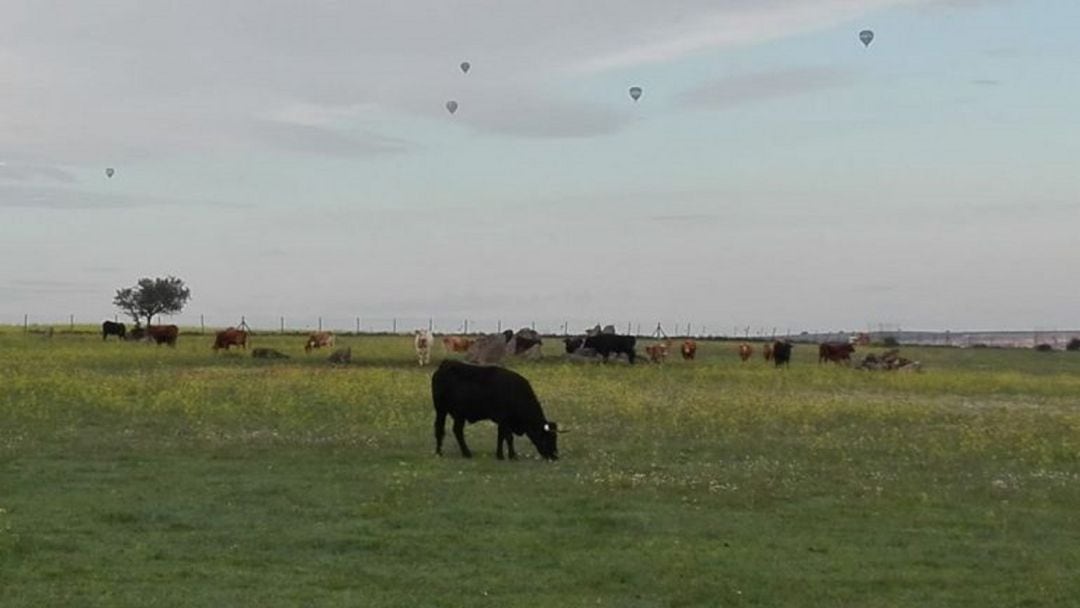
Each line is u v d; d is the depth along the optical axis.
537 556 14.49
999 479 21.30
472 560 14.24
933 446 26.08
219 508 17.09
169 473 20.20
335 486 18.97
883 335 111.50
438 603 12.42
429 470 20.91
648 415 31.16
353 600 12.44
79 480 19.39
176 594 12.49
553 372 49.09
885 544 15.52
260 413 29.75
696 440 26.36
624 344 58.81
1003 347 101.56
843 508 17.89
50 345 65.19
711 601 12.79
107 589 12.63
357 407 31.48
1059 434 28.86
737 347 84.81
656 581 13.44
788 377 49.62
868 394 41.84
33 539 14.82
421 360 54.59
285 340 83.56
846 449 25.30
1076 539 16.09
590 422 29.48
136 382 37.56
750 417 31.12
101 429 26.27
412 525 16.06
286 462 21.66
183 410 30.03
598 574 13.66
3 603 12.05
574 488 19.11
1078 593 13.27
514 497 18.16
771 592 13.12
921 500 18.67
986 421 31.89
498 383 22.75
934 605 12.79
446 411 23.03
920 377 50.31
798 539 15.69
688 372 51.72
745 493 18.92
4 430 25.75
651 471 21.36
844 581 13.62
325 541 15.01
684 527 16.25
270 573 13.48
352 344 73.94
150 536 15.24
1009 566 14.44
